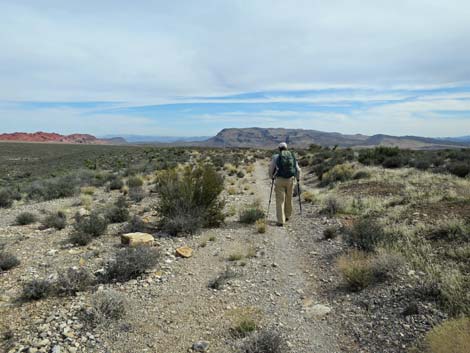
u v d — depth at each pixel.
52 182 20.38
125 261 6.00
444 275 4.80
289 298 5.21
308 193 14.07
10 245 7.93
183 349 3.90
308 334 4.21
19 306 4.86
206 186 9.62
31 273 6.12
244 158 43.38
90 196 15.96
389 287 4.98
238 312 4.77
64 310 4.67
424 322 4.02
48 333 4.11
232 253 7.12
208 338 4.13
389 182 13.87
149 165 31.31
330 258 6.62
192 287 5.59
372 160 23.08
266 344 3.77
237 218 10.66
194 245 7.75
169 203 9.39
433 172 16.75
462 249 5.55
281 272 6.23
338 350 3.86
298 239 8.19
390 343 3.82
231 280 5.86
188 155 48.81
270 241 8.09
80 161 51.09
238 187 17.94
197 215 9.19
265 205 12.79
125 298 5.11
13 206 14.98
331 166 22.25
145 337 4.13
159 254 6.82
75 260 6.75
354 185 14.48
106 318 4.46
